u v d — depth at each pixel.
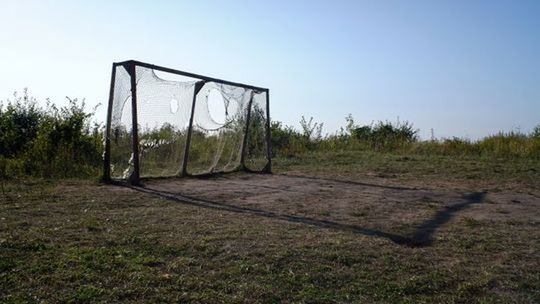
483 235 5.32
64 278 3.66
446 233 5.39
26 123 11.82
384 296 3.60
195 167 10.66
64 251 4.25
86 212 5.91
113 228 5.12
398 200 7.64
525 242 5.06
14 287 3.48
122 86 8.66
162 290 3.53
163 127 9.57
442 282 3.87
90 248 4.36
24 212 5.73
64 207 6.14
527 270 4.19
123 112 8.69
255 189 8.58
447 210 6.83
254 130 12.00
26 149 10.65
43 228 4.97
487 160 14.16
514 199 8.02
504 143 16.44
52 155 9.87
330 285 3.76
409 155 15.88
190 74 9.68
